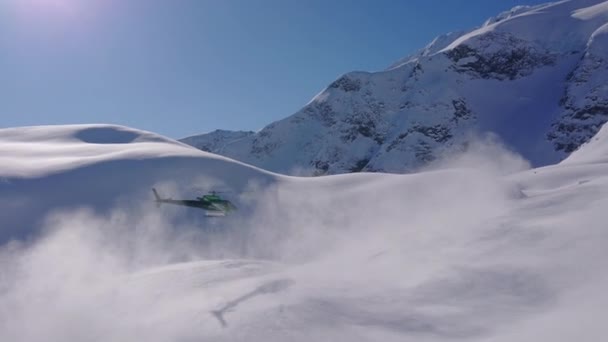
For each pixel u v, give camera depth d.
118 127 68.25
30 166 41.28
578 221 14.01
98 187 37.50
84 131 64.25
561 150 149.75
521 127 168.38
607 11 197.12
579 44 190.38
